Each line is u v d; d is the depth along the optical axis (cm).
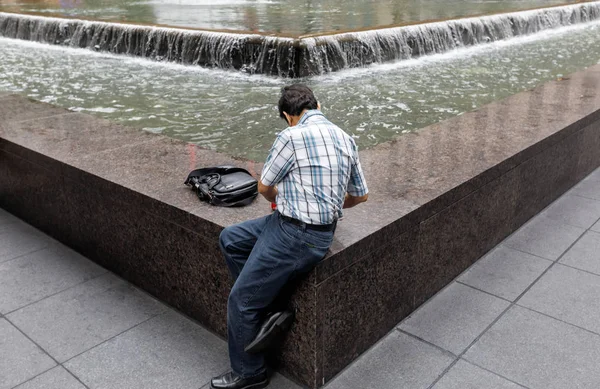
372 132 648
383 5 1717
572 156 555
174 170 413
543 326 365
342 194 276
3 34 1466
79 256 463
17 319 379
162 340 358
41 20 1345
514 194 466
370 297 334
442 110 731
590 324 367
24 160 483
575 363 331
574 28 1552
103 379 324
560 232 489
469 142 471
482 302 392
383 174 404
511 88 844
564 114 550
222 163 426
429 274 387
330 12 1506
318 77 935
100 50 1224
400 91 834
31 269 443
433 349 346
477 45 1252
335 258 295
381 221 330
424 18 1291
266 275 279
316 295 292
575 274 425
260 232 294
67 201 452
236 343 298
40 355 344
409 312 378
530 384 315
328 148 269
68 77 960
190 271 363
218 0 1977
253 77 954
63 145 474
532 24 1430
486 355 339
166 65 1070
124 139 489
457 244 409
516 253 456
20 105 612
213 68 1029
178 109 750
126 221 399
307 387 318
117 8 1695
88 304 396
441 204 371
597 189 576
